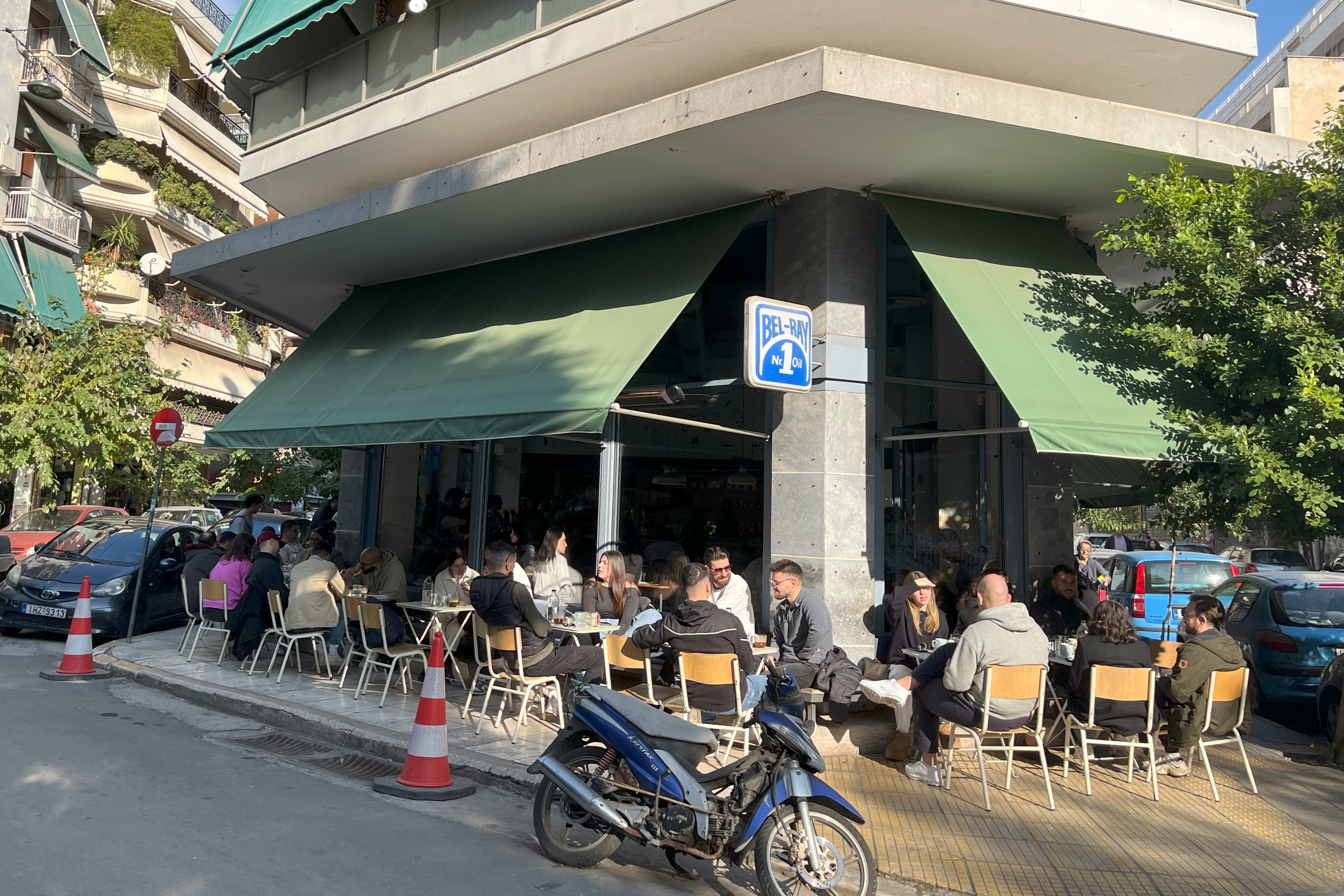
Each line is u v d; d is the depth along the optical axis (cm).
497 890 449
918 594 770
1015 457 965
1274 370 773
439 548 1199
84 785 573
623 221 959
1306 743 855
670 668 729
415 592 1205
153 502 1197
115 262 2700
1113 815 620
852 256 855
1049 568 967
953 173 818
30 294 2348
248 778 618
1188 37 840
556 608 855
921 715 682
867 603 830
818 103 677
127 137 2952
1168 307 843
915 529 888
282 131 1264
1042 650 640
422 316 1120
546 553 934
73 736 698
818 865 447
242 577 1048
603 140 783
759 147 763
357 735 725
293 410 1076
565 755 511
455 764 650
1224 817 625
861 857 448
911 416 895
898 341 888
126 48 2920
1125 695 666
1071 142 753
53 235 2531
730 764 484
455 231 1008
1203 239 789
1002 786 680
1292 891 499
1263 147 835
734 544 882
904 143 752
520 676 744
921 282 905
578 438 982
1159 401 784
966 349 936
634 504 947
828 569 814
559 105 977
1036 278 851
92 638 1015
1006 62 860
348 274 1209
